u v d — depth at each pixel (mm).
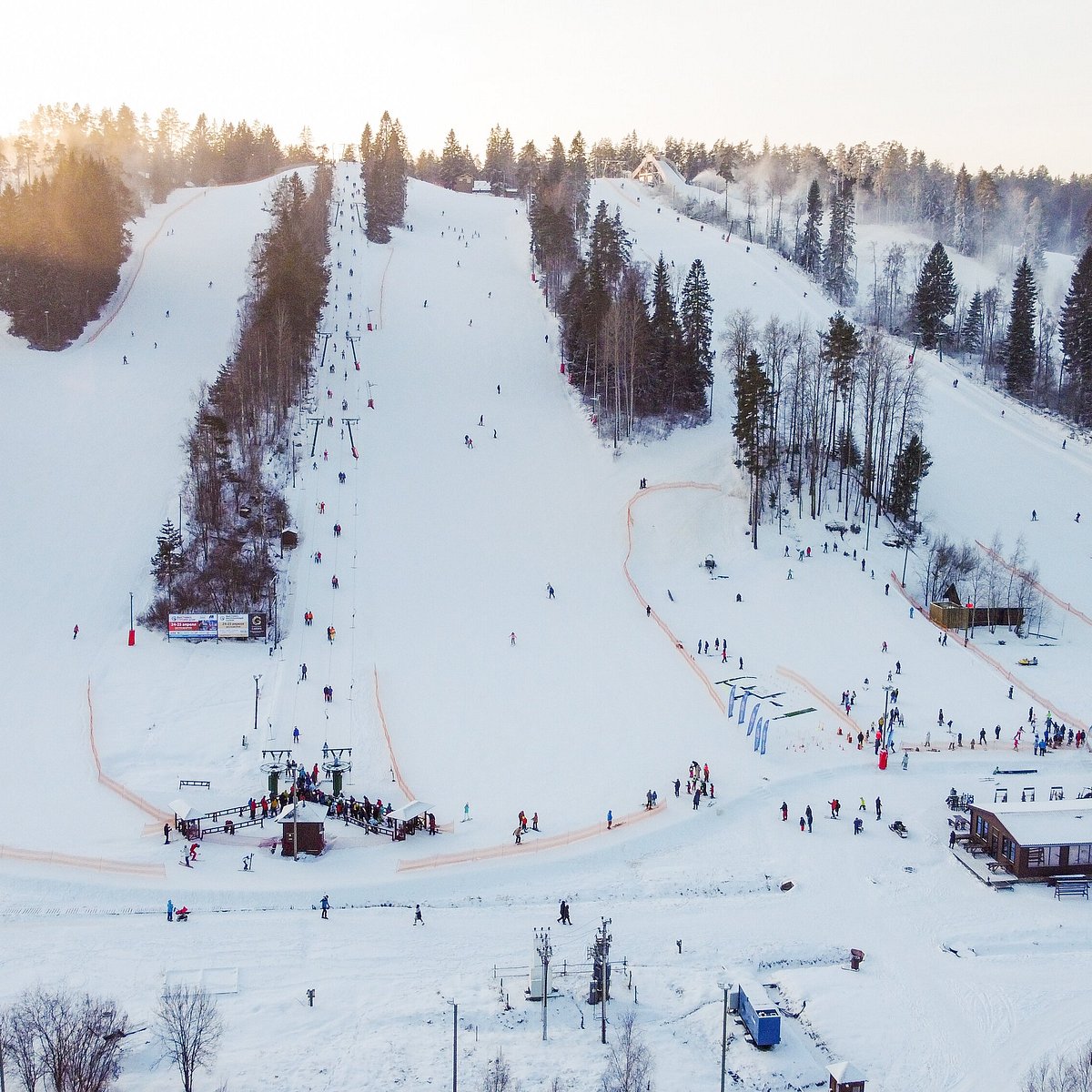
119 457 114188
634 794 68000
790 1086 43281
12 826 62094
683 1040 46094
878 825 64750
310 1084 42281
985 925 55250
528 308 170500
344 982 49500
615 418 127938
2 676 81125
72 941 51781
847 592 100000
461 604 96500
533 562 104688
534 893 58062
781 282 186500
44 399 125000
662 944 53375
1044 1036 46438
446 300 171750
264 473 112000
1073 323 147875
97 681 81250
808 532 109625
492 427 131250
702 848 62375
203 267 174750
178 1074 42625
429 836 63125
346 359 145000
